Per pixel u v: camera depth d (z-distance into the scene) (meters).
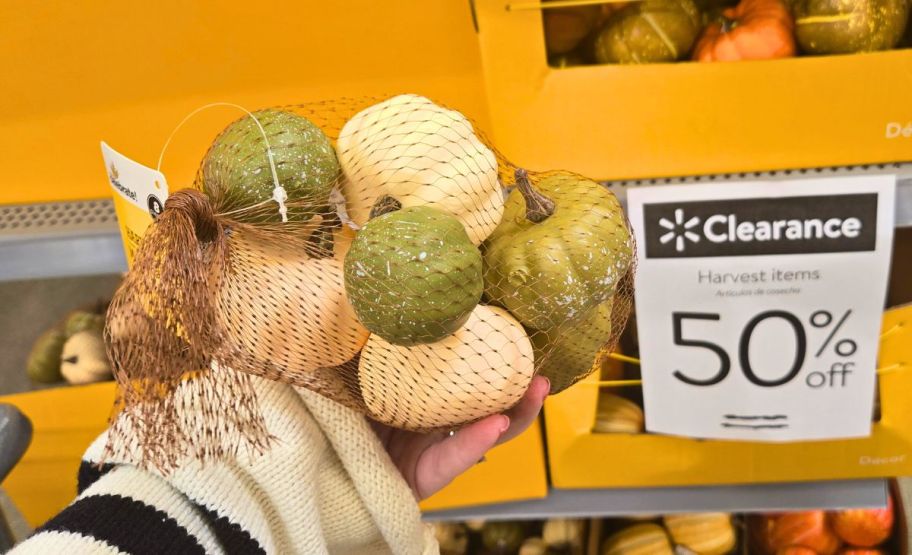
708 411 0.85
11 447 0.66
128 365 0.47
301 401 0.59
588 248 0.52
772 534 1.12
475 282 0.47
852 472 0.88
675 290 0.79
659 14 0.70
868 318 0.78
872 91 0.67
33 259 0.80
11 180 0.80
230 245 0.50
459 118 0.53
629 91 0.69
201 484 0.54
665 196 0.74
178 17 0.73
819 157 0.70
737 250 0.76
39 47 0.73
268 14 0.72
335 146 0.53
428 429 0.55
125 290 0.47
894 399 0.83
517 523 1.16
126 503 0.53
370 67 0.75
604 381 0.87
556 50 0.74
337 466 0.62
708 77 0.68
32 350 1.00
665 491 0.93
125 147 0.78
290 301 0.50
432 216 0.48
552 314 0.52
